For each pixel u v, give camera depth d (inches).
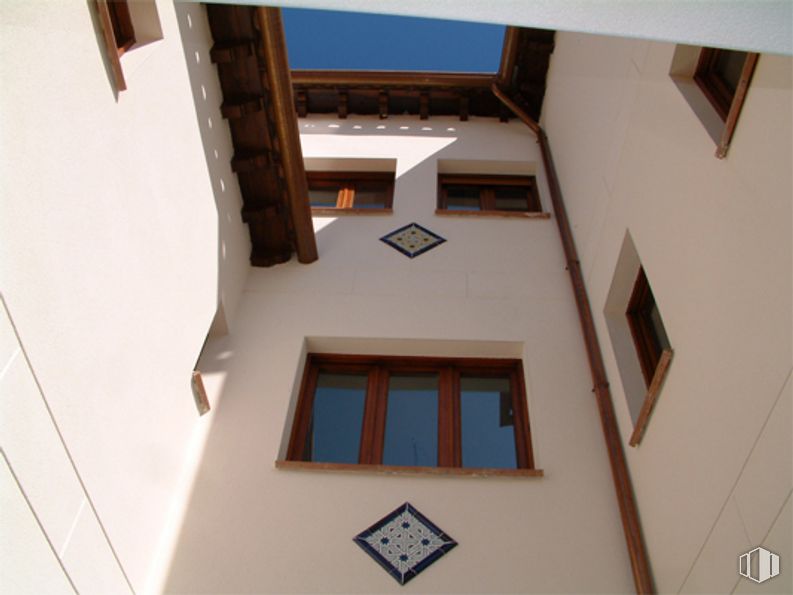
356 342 167.9
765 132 94.7
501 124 257.8
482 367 170.1
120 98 110.6
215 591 121.3
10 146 80.9
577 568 124.8
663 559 116.8
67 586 92.9
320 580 122.7
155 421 124.1
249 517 132.0
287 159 171.6
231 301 170.7
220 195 164.6
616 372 146.8
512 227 205.0
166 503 129.8
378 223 207.6
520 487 137.4
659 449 121.8
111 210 105.9
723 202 104.5
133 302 113.7
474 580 122.7
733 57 118.9
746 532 90.9
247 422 148.8
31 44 86.0
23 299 82.4
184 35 142.9
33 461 84.5
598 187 172.1
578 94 203.5
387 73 249.0
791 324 84.4
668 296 122.0
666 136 129.3
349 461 150.7
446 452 152.5
